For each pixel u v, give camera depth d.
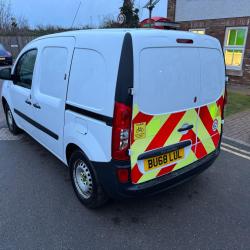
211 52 3.33
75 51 3.22
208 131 3.57
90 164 3.10
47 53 3.88
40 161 4.65
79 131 3.19
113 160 2.80
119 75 2.60
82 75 3.08
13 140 5.55
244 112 7.52
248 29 10.55
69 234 3.02
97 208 3.44
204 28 12.01
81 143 3.14
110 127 2.74
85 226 3.15
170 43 2.84
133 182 2.90
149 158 2.96
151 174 3.01
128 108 2.64
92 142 3.00
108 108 2.73
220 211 3.44
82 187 3.45
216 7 11.37
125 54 2.57
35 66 4.21
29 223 3.17
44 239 2.94
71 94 3.28
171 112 3.00
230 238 2.99
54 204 3.52
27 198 3.63
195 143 3.41
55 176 4.18
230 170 4.45
